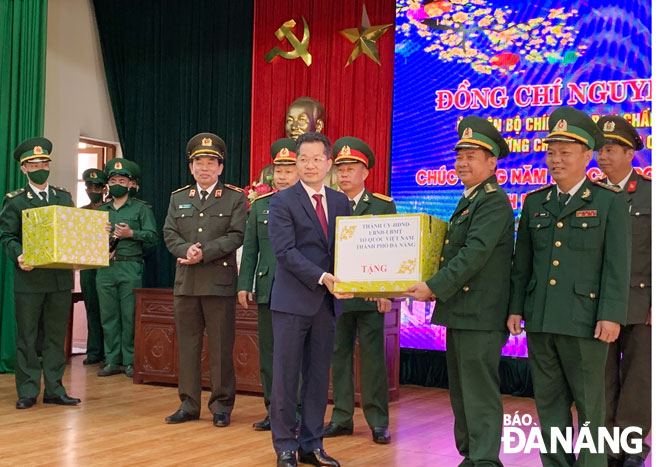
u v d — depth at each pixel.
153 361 5.89
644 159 5.46
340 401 4.30
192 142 4.58
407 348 6.22
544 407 3.25
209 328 4.51
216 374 4.49
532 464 3.78
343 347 4.29
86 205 7.04
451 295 3.23
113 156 7.79
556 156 3.18
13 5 6.64
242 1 7.18
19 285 4.95
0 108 6.54
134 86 7.61
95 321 6.97
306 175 3.46
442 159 6.13
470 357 3.31
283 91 6.86
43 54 6.71
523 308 3.30
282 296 3.45
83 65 7.52
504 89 5.93
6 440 4.01
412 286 3.21
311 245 3.46
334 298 3.54
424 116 6.21
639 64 5.52
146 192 7.54
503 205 3.29
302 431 3.60
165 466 3.51
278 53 6.88
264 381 4.40
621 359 3.73
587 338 3.06
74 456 3.68
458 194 6.07
